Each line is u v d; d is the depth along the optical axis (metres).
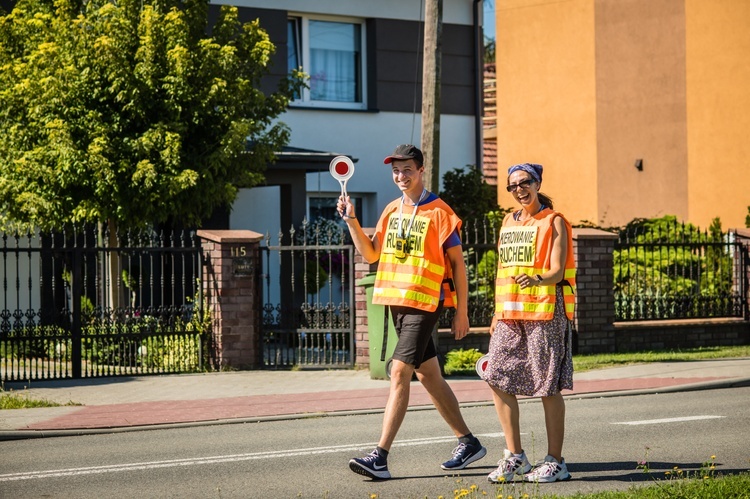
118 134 22.88
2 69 23.08
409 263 10.66
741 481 9.45
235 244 21.17
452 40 34.47
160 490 10.33
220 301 21.05
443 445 12.65
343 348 21.52
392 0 33.47
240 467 11.48
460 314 10.85
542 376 10.29
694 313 24.94
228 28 24.61
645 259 24.50
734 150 30.80
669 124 32.56
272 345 25.11
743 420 14.34
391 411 10.61
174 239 27.59
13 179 22.92
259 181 24.36
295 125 31.84
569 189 35.44
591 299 23.25
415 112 33.84
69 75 22.33
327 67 32.94
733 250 25.58
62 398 17.47
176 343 21.30
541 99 36.19
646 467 10.02
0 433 13.91
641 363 21.27
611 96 34.09
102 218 22.48
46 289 27.02
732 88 30.84
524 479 10.36
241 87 23.33
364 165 32.91
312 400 17.03
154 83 22.70
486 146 40.03
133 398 17.47
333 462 11.69
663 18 32.66
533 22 36.31
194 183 22.16
